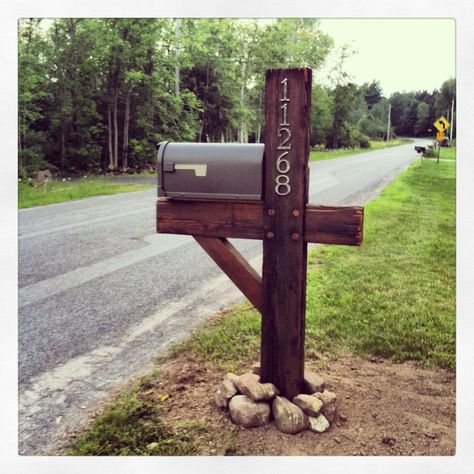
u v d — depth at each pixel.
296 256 2.81
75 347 3.87
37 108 15.91
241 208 2.90
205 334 4.05
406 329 4.20
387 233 7.82
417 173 15.55
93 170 16.89
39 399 3.15
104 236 7.79
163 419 2.92
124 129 17.41
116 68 17.06
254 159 2.79
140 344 3.92
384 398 3.15
